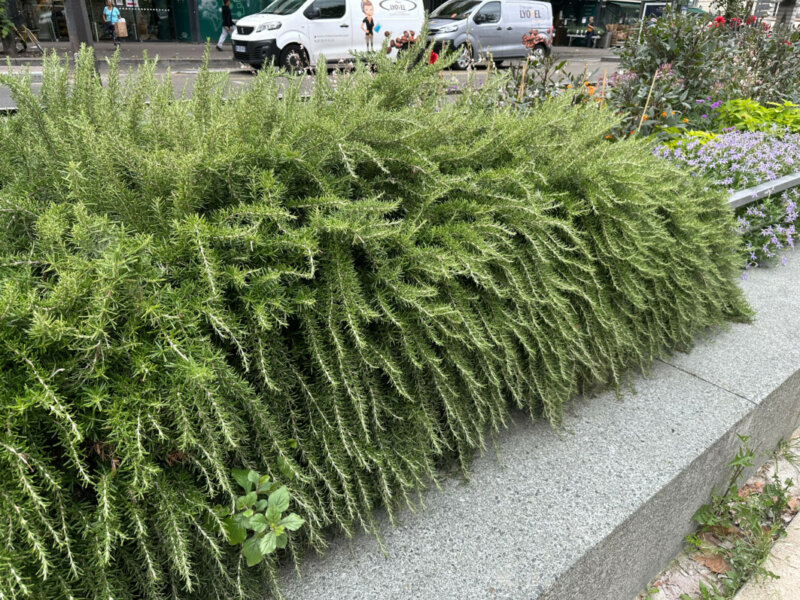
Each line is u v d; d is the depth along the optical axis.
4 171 1.68
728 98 6.31
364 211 1.53
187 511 1.20
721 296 2.67
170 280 1.35
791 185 3.89
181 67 12.05
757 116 5.74
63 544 1.05
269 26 10.37
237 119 1.79
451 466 1.84
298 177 1.66
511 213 1.88
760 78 7.01
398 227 1.59
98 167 1.43
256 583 1.37
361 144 1.66
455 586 1.43
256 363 1.35
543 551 1.53
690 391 2.28
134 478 1.12
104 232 1.29
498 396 1.88
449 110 2.08
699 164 4.10
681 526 2.06
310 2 10.63
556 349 1.94
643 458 1.89
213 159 1.45
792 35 6.75
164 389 1.21
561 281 1.91
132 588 1.22
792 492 2.49
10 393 1.10
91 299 1.19
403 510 1.66
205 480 1.34
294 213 1.63
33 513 1.07
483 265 1.78
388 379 1.68
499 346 1.83
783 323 2.86
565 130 2.34
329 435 1.48
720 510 2.22
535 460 1.87
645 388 2.29
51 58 2.02
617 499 1.71
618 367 2.32
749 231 3.59
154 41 18.92
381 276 1.54
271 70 2.07
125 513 1.16
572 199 2.09
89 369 1.17
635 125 5.04
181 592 1.29
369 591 1.41
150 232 1.44
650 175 2.24
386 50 2.28
